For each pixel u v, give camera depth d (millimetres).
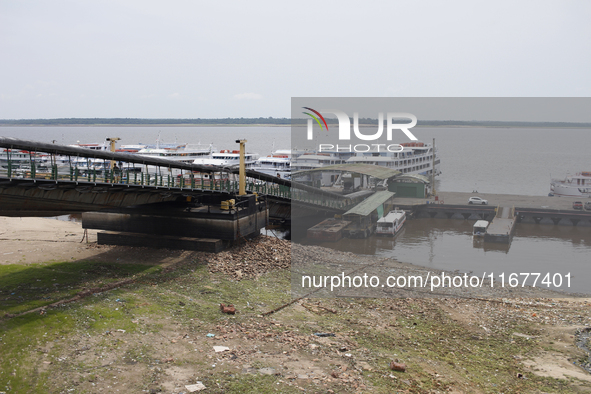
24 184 27391
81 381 17250
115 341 20484
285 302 27062
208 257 36781
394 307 26375
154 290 28188
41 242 40969
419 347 21875
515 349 22188
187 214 40000
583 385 18812
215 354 19781
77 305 24328
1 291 26203
